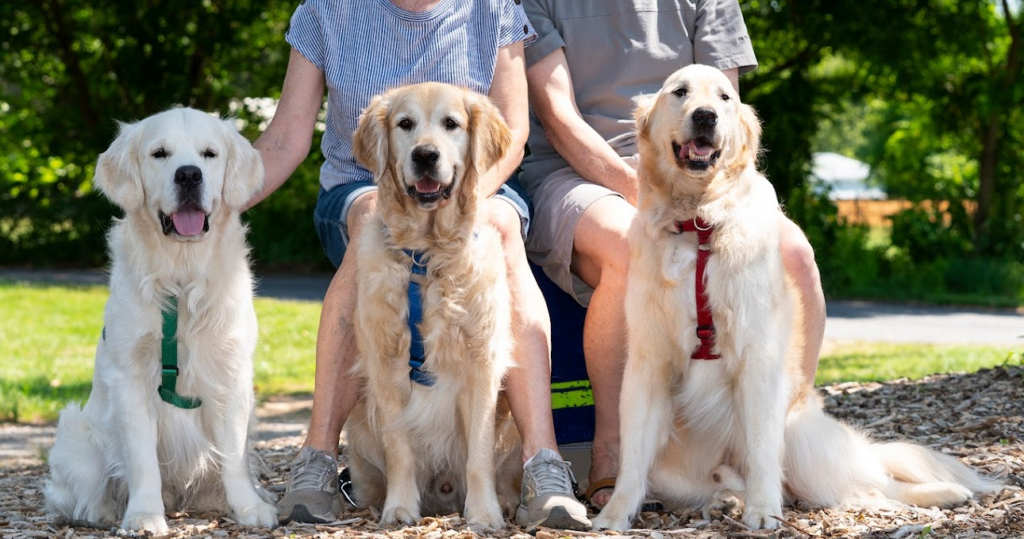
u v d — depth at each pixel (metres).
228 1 21.02
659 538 3.15
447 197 3.38
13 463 5.78
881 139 30.34
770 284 3.40
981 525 3.19
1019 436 4.57
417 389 3.49
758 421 3.37
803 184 19.59
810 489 3.63
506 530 3.29
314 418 3.61
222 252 3.50
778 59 20.23
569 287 4.18
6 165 22.67
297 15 4.14
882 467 3.73
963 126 19.98
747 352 3.36
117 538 3.21
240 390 3.51
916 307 16.42
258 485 3.88
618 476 3.46
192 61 21.25
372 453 3.69
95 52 22.19
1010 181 19.53
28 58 22.53
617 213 3.88
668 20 4.46
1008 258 18.56
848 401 5.77
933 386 5.92
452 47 4.07
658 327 3.43
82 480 3.61
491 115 3.67
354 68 4.05
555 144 4.30
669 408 3.57
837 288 18.30
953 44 18.50
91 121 21.83
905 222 19.39
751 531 3.20
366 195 3.88
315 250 21.97
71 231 22.97
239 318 3.51
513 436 3.73
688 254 3.39
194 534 3.25
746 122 3.54
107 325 3.48
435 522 3.33
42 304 14.95
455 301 3.38
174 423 3.50
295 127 4.07
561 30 4.50
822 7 18.47
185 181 3.38
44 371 9.62
